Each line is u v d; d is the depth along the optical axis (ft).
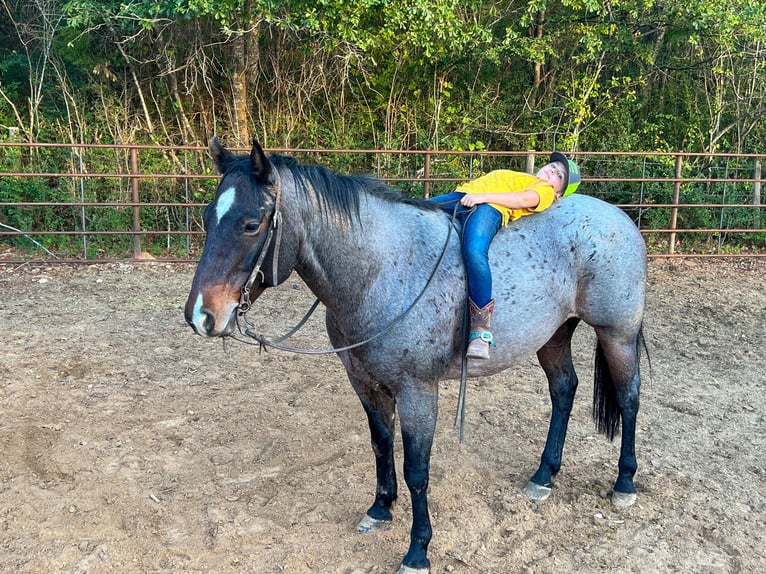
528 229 10.16
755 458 13.10
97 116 36.40
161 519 10.75
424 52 35.60
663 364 18.56
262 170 7.75
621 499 11.26
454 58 38.24
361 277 8.78
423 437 9.15
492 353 9.76
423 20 31.63
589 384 17.13
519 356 10.12
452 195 10.50
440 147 38.40
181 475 12.14
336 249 8.61
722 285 27.04
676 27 36.24
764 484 12.09
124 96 37.63
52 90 37.63
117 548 9.90
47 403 14.94
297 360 18.22
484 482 12.07
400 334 8.78
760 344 20.26
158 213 33.17
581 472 12.43
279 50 38.32
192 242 32.35
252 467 12.50
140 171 33.45
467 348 9.12
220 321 7.59
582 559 9.79
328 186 8.54
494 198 9.60
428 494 11.50
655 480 12.14
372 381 9.33
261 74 39.19
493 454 13.12
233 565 9.61
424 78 39.47
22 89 38.65
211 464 12.56
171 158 35.04
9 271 26.94
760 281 27.81
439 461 12.76
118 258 29.19
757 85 39.17
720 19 33.32
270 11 30.19
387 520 10.55
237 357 18.34
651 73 40.29
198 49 37.04
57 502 11.03
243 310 7.86
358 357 9.10
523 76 41.70
